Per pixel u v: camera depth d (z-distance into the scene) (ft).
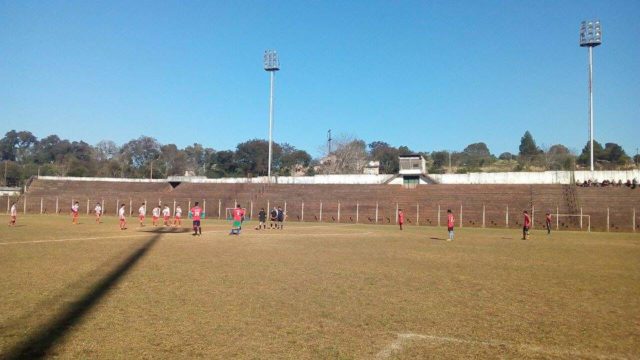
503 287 47.75
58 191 276.62
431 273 56.39
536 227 196.85
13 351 25.63
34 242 85.35
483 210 209.15
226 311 35.45
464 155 508.53
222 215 243.81
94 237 99.30
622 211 196.24
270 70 278.87
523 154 538.47
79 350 26.13
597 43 231.71
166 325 31.40
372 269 58.70
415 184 256.11
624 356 26.84
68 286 43.52
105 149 538.88
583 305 39.70
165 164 495.82
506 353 27.12
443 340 29.37
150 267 56.70
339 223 211.20
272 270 56.13
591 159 240.73
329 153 439.22
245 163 455.63
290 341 28.55
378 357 26.11
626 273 58.95
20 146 615.98
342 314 35.29
